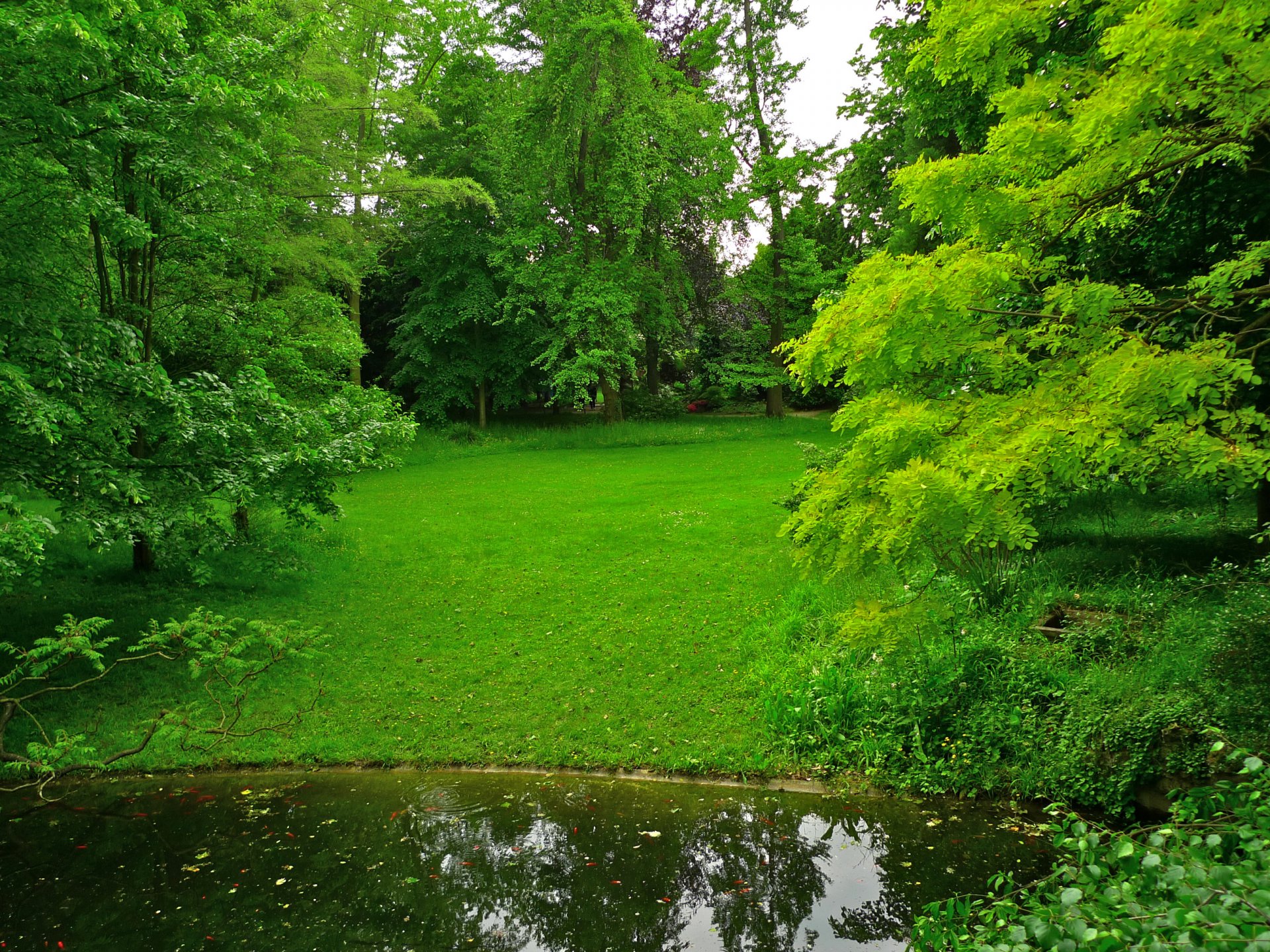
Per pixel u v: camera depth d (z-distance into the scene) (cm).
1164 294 714
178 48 894
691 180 2756
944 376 512
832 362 491
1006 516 405
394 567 1323
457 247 2772
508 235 2675
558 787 702
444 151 2797
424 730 812
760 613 1050
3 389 673
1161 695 591
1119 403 384
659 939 478
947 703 698
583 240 2766
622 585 1208
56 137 748
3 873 561
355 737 799
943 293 442
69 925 492
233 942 473
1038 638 740
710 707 830
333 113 1833
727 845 593
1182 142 445
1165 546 877
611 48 2397
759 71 2816
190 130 893
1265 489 800
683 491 1828
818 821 623
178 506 902
